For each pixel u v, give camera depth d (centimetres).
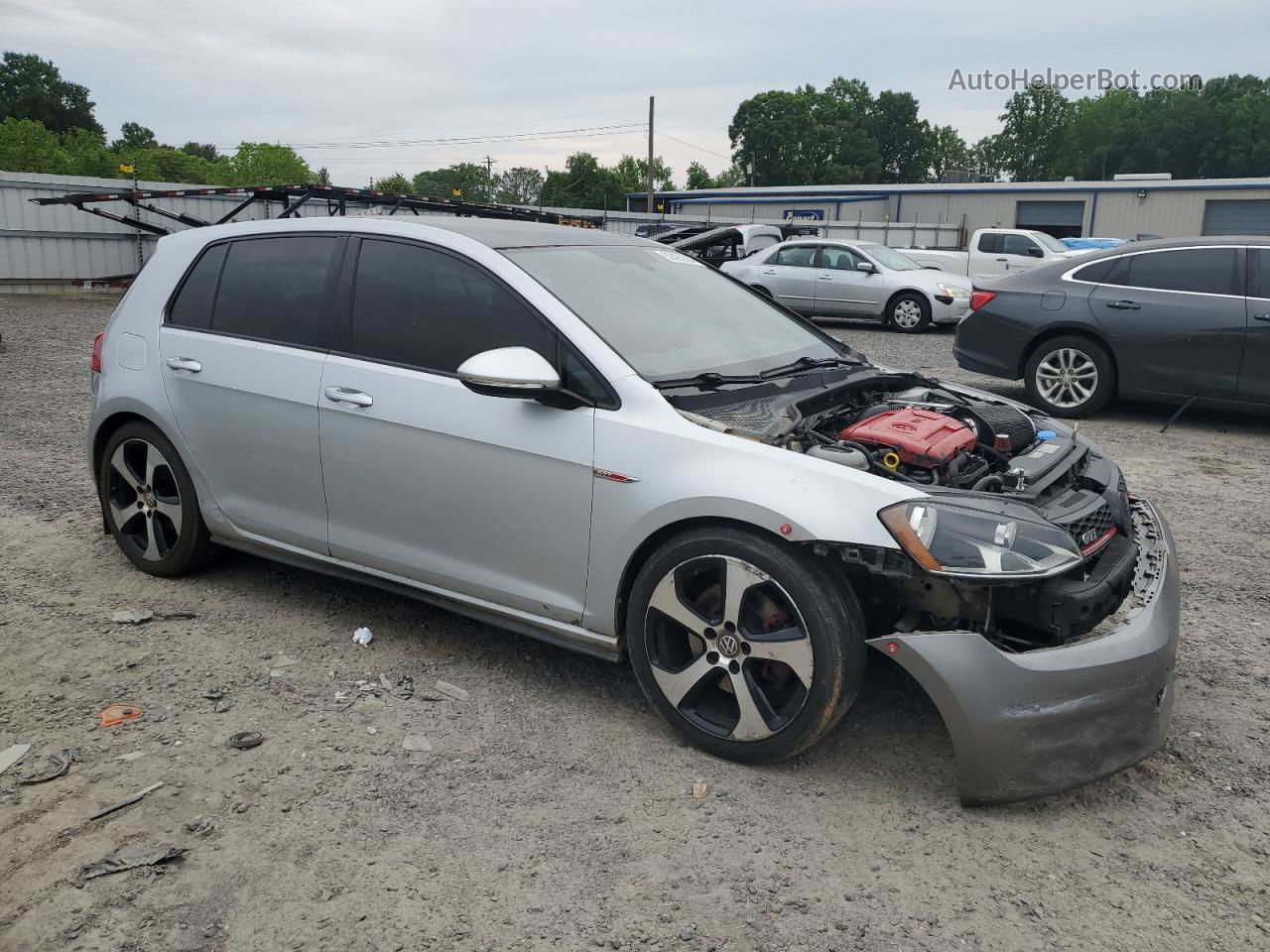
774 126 10300
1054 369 894
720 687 324
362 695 361
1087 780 289
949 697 279
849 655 296
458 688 367
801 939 244
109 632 409
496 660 392
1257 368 793
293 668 381
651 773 315
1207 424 867
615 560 328
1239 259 812
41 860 267
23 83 11425
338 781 306
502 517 350
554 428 335
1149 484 670
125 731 333
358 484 384
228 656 389
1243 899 261
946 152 11644
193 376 427
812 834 285
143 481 462
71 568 477
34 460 679
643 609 327
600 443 326
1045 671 279
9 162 8612
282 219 429
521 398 323
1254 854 280
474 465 352
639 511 318
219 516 434
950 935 246
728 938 244
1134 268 856
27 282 2069
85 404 888
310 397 391
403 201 1934
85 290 2127
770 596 304
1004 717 278
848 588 298
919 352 1412
